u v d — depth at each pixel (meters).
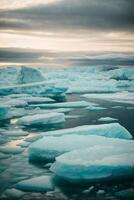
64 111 29.03
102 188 10.69
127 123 23.48
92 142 14.13
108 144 13.68
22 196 10.19
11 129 21.20
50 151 13.59
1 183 11.37
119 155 12.10
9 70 64.12
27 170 12.58
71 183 11.11
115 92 52.03
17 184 10.98
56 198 9.99
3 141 17.31
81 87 55.59
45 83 43.66
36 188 10.66
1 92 40.25
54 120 22.89
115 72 74.44
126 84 59.94
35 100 36.16
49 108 31.97
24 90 41.19
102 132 16.80
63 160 11.66
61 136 15.20
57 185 11.01
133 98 41.25
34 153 13.88
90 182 11.12
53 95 41.69
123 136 16.80
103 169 11.14
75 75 77.25
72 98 42.81
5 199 10.00
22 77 49.44
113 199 9.85
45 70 88.44
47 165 13.03
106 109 31.25
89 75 80.38
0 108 24.94
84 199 9.91
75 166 11.19
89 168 11.12
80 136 15.06
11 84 49.81
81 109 31.12
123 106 33.91
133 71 72.62
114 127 17.14
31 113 27.69
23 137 18.44
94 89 52.50
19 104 31.98
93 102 37.91
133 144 13.65
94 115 27.38
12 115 26.17
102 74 81.25
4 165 13.20
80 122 23.84
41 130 20.81
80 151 12.59
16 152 15.02
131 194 10.16
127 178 11.40
